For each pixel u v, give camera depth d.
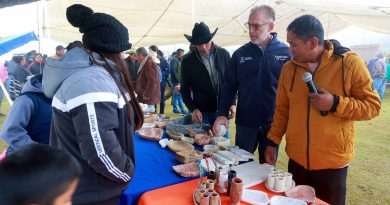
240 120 2.19
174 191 1.30
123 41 1.05
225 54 2.60
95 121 0.91
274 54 2.00
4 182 0.56
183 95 2.72
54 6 5.19
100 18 0.99
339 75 1.32
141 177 1.45
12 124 1.42
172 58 6.53
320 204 1.17
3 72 6.61
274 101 2.05
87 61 0.97
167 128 2.31
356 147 4.32
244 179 1.40
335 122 1.34
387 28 6.66
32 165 0.58
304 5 5.04
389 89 11.73
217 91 2.58
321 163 1.39
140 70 4.72
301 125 1.43
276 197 1.23
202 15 6.36
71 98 0.92
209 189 1.22
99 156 0.94
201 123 2.45
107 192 1.05
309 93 1.31
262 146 2.15
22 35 6.58
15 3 0.93
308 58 1.34
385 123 5.98
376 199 2.70
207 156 1.70
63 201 0.63
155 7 5.50
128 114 1.08
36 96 1.48
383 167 3.50
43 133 1.50
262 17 1.89
